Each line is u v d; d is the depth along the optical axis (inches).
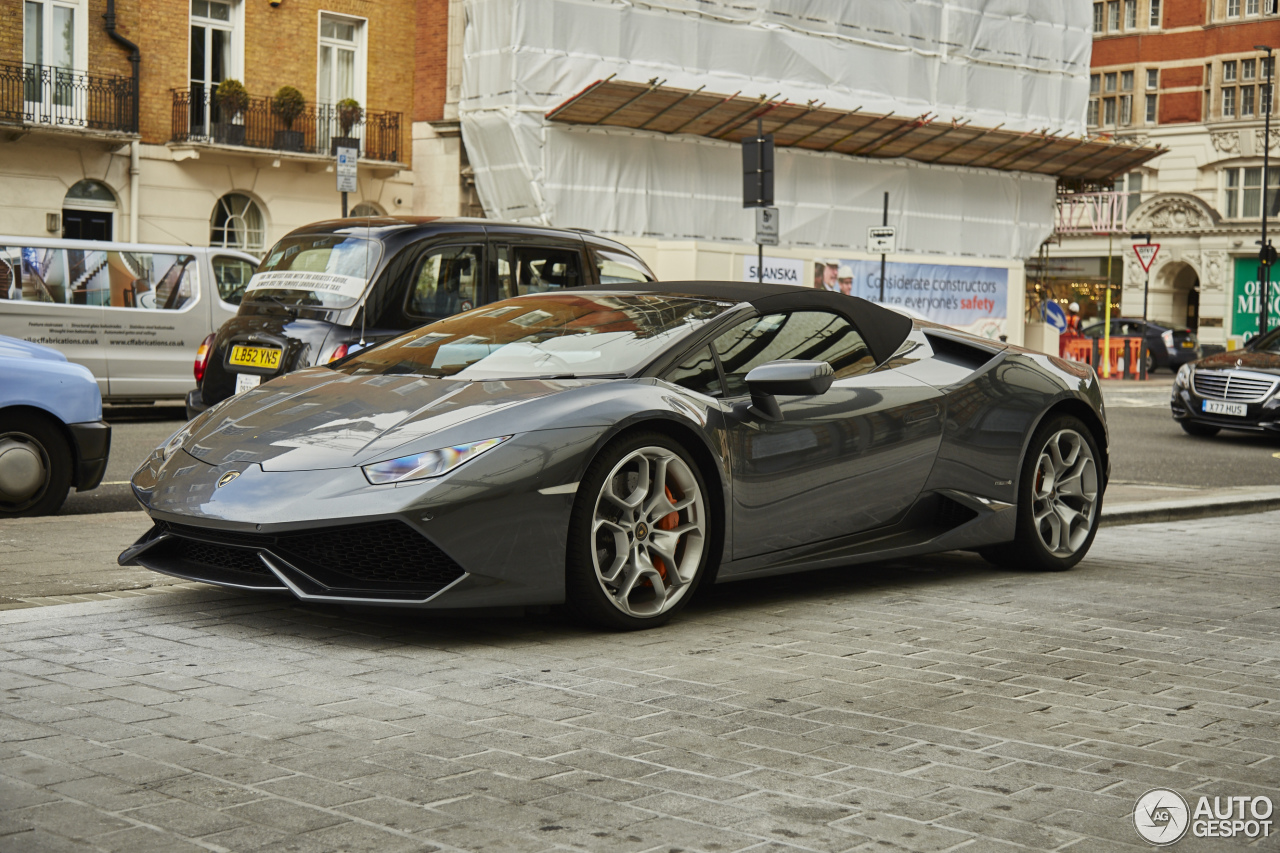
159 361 512.1
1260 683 150.6
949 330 224.5
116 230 819.4
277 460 164.1
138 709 130.0
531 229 348.5
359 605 155.4
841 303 209.5
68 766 112.3
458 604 156.3
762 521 185.2
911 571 226.5
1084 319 1841.8
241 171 857.5
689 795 108.1
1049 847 98.2
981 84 1120.2
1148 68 1813.5
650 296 201.9
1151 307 1824.6
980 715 134.1
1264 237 1406.3
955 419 209.6
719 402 181.9
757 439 183.6
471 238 333.7
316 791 107.3
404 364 191.6
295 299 323.3
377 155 912.9
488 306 211.3
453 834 98.3
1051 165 1137.4
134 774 110.6
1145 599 203.2
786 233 1016.2
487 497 156.2
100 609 176.6
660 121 919.0
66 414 265.9
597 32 903.1
